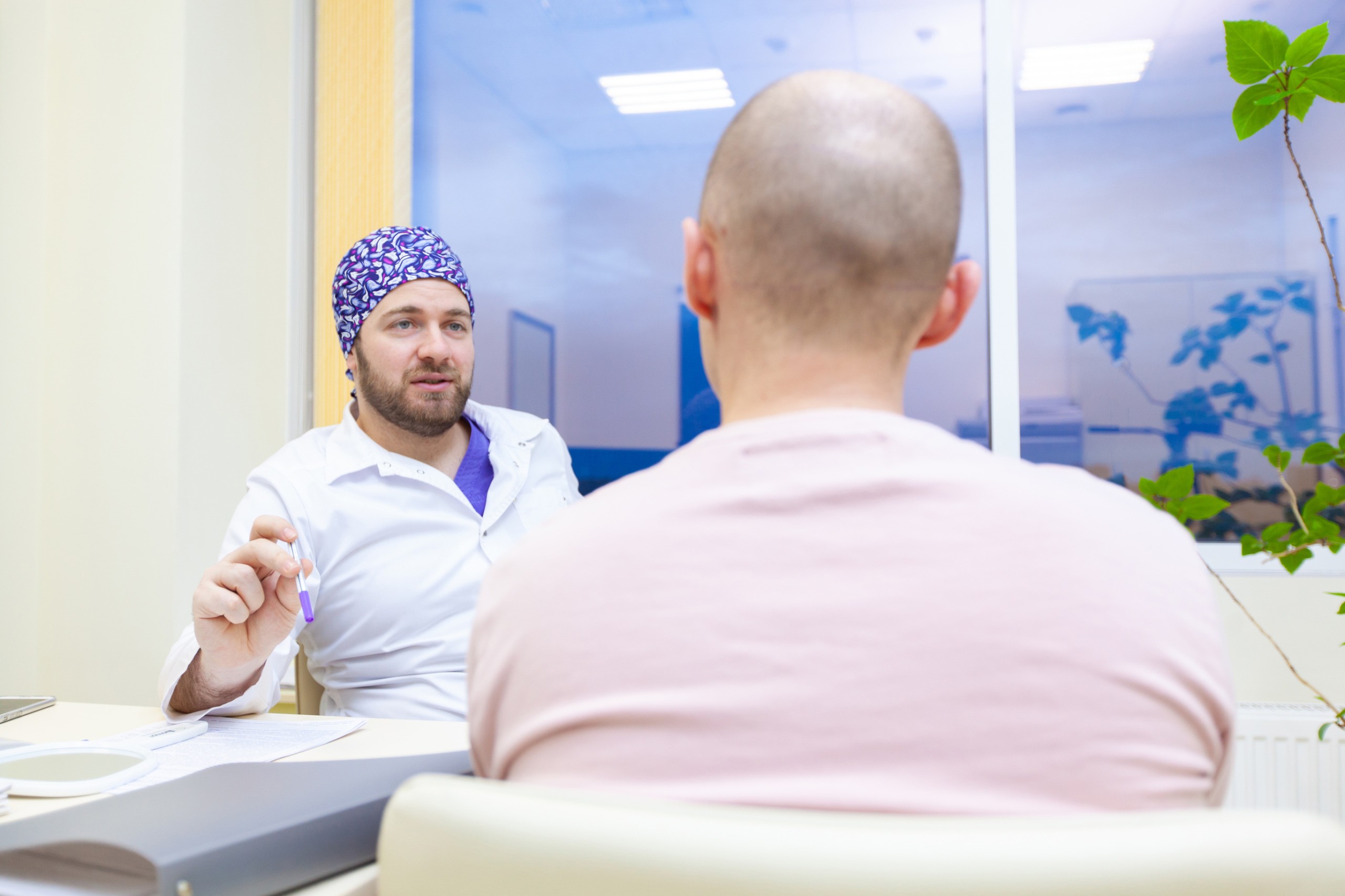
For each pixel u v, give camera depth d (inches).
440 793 14.8
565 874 13.5
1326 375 80.2
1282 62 41.6
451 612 54.1
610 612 16.4
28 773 29.6
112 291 85.0
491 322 94.7
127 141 85.1
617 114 92.7
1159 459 83.3
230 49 89.0
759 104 19.3
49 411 86.3
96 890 22.2
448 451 59.3
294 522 52.8
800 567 16.0
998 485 16.8
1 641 85.9
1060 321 85.2
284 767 28.8
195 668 37.5
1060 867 12.3
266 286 93.4
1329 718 70.9
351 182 93.0
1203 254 82.9
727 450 17.8
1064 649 15.2
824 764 14.9
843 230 18.1
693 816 13.3
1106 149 84.8
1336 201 80.3
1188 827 12.8
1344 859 13.0
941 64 88.1
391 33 92.7
